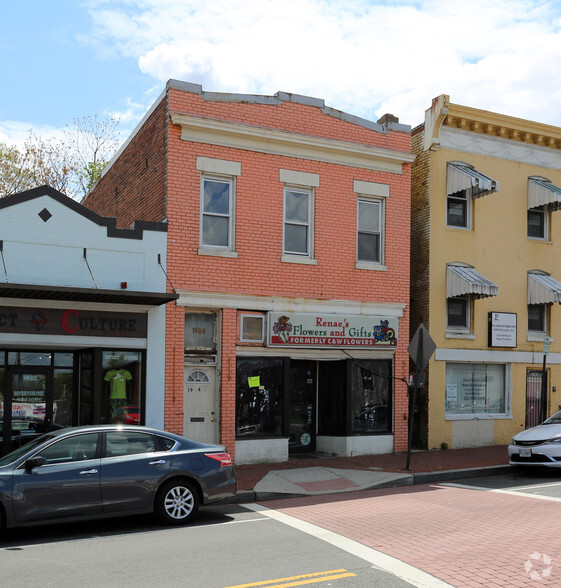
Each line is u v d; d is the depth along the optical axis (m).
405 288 16.91
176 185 14.54
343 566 7.08
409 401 17.27
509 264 18.86
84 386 14.16
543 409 17.06
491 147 18.91
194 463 9.61
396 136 17.02
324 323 15.66
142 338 13.98
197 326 14.95
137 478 9.16
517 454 14.25
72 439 9.07
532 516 9.49
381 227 16.94
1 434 13.66
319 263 15.91
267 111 15.55
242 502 11.55
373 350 16.50
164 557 7.54
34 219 13.20
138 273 14.03
